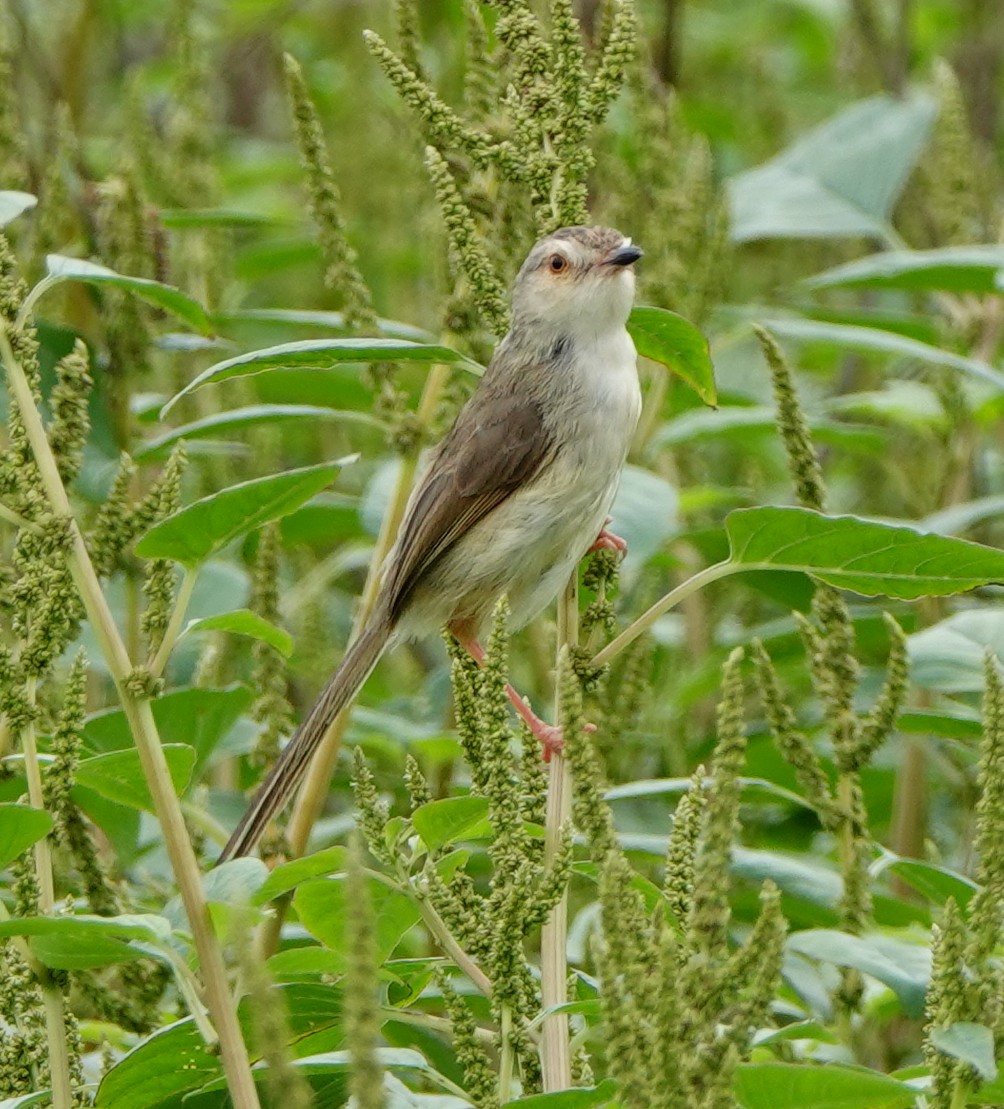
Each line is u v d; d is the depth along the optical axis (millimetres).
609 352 10750
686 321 8070
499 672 6348
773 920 5266
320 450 16203
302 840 9609
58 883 8812
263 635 7141
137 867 9875
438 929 6375
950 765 11438
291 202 20656
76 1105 6719
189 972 6004
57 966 6355
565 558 10781
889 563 7094
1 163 11742
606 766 9977
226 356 13320
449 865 6723
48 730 8867
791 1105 5672
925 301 15836
